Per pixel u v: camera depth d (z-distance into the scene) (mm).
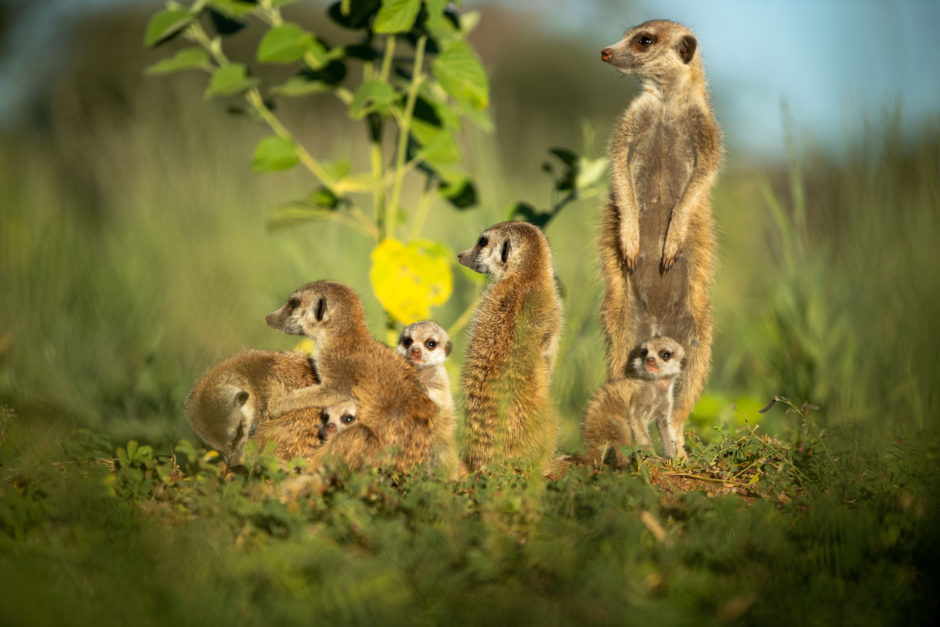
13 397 11711
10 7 28938
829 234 13742
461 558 5926
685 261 10273
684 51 10117
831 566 6176
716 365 15367
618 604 5371
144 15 31688
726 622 5371
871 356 12281
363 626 5133
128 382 13016
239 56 32750
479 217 15406
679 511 6914
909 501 7176
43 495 7031
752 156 21750
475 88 10766
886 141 13047
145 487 7191
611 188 10453
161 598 5273
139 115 20047
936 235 12477
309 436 8477
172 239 16391
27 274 14359
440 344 9258
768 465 8367
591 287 13062
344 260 15508
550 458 8906
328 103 27328
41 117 24484
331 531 6363
